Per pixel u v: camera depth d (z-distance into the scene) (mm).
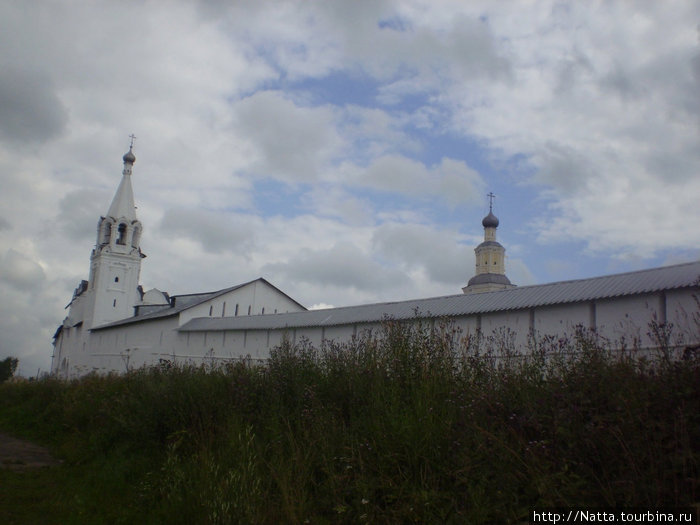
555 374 7328
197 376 11477
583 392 6066
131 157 66375
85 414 13516
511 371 7566
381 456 6551
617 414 5402
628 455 5129
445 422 6625
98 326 55344
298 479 6914
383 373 8617
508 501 5500
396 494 6141
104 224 64000
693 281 10742
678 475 5027
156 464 9445
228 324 28859
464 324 15703
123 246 63344
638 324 11805
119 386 14578
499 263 66000
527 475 5656
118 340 46031
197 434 9383
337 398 8766
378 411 7352
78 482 9625
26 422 15992
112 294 61969
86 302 62812
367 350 9766
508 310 14500
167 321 36844
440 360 8398
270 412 9031
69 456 11445
